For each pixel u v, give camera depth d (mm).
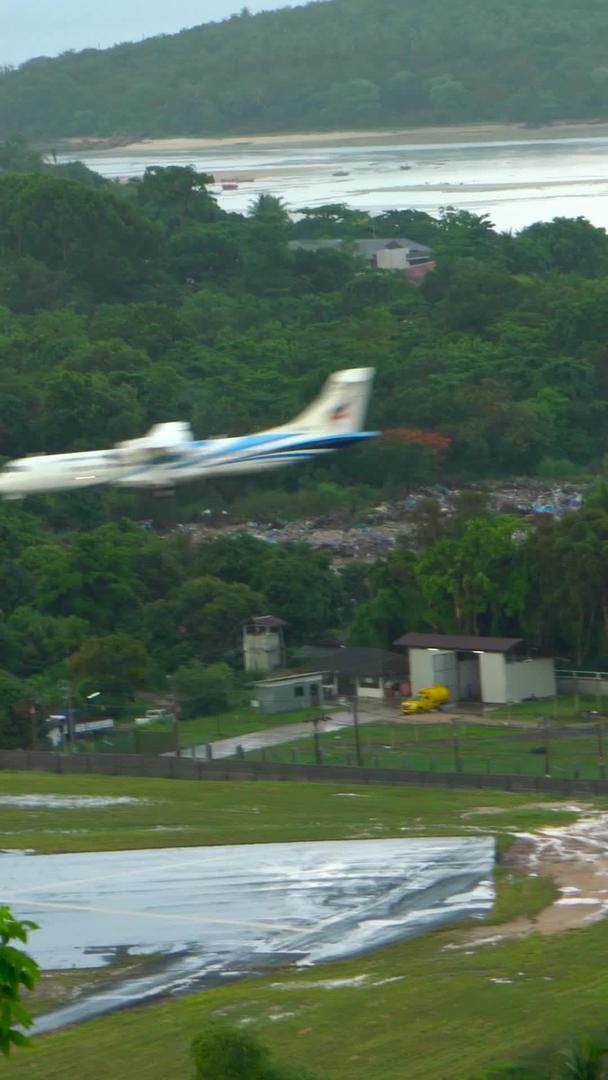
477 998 114062
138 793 187500
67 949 131500
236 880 148875
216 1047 90188
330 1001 115312
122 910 140875
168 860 156250
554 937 129750
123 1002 119312
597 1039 104375
